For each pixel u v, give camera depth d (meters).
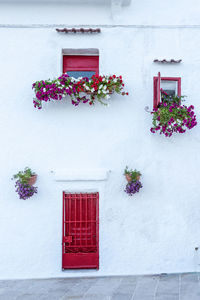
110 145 5.71
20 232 5.54
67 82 5.45
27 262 5.50
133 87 5.79
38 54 5.78
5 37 5.77
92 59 6.09
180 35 5.89
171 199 5.69
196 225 5.67
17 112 5.70
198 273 5.52
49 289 4.84
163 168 5.73
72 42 5.81
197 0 5.98
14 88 5.72
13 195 5.59
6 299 4.43
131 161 5.70
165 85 5.89
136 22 5.88
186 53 5.87
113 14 5.80
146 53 5.84
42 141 5.67
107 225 5.59
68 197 5.68
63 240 5.58
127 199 5.64
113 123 5.73
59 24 5.82
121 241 5.58
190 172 5.75
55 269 5.50
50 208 5.59
